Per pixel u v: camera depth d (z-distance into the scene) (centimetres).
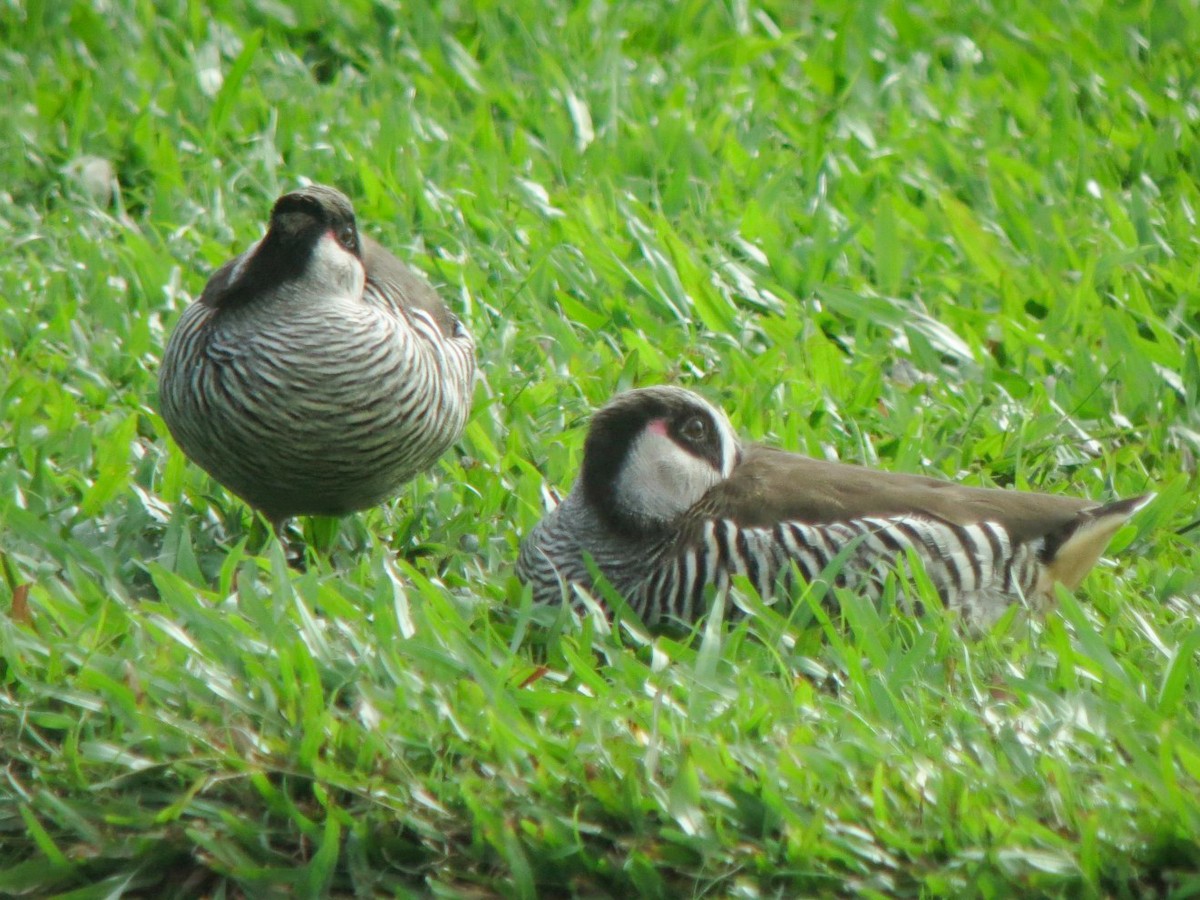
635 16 1812
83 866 795
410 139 1527
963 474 1154
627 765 813
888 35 1805
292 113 1561
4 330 1248
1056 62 1764
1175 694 865
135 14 1730
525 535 1020
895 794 803
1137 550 1078
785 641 920
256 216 1441
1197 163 1591
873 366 1257
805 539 957
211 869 800
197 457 1025
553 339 1291
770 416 1198
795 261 1394
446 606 920
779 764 812
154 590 980
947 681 895
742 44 1730
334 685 868
